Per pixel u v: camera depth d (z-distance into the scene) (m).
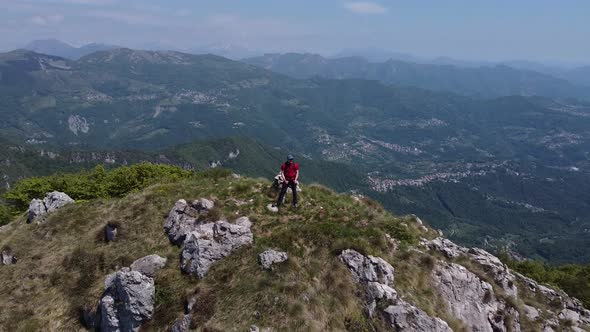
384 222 27.53
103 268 26.80
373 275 22.19
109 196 47.34
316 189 31.80
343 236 24.30
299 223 25.95
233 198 29.22
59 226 31.64
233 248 23.98
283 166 27.72
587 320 31.09
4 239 33.88
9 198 50.88
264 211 27.33
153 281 23.42
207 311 20.73
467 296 24.94
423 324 20.81
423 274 24.27
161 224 28.98
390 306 21.02
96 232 29.83
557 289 35.41
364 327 20.56
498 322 25.39
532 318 28.22
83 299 24.94
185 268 23.95
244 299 20.81
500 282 28.66
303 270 22.17
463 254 28.61
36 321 24.55
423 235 29.62
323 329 19.75
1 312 25.58
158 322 21.83
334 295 21.30
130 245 27.80
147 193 32.38
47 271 27.86
